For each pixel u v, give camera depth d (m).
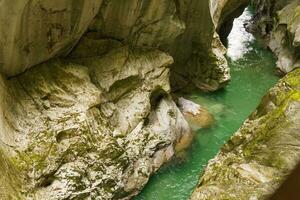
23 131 8.45
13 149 7.96
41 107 9.10
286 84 9.45
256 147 8.42
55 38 9.49
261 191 7.38
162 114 11.59
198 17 13.36
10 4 7.80
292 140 8.14
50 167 8.26
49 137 8.62
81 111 9.37
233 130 12.84
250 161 8.20
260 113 9.48
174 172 10.71
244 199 7.33
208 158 11.30
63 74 9.80
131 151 10.12
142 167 10.17
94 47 10.89
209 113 13.70
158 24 11.58
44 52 9.51
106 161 9.35
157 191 10.07
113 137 9.82
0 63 8.74
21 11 8.08
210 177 8.16
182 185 10.31
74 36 9.91
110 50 11.12
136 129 10.62
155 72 11.85
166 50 12.76
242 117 13.77
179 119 12.07
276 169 7.75
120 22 10.96
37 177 7.96
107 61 10.87
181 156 11.26
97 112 9.83
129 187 9.76
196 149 11.62
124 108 10.80
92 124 9.46
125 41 11.50
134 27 11.30
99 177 9.05
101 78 10.57
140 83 11.36
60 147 8.66
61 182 8.33
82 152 8.91
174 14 11.73
